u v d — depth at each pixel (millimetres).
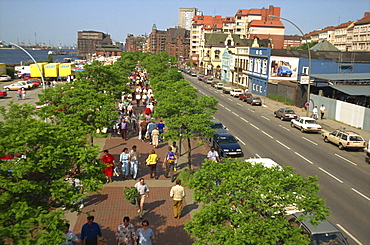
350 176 20062
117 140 26562
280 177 9125
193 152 24344
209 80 79312
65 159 8531
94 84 25000
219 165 10070
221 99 54438
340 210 15195
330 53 59250
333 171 20922
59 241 6812
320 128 31922
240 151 23000
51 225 6961
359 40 104688
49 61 123000
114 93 25922
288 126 35250
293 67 56688
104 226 12875
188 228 8734
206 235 8133
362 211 15156
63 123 16516
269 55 57094
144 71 92688
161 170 19688
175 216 13742
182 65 163375
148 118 29141
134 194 13344
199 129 17672
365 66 55344
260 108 47094
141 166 20375
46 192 8211
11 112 15336
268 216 8281
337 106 38656
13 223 7117
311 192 8781
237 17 140875
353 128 34938
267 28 127562
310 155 24469
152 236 10398
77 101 17844
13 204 7078
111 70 26344
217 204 8336
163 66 57875
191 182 9656
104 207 14562
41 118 16688
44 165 7938
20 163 7594
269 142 27969
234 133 30859
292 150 25703
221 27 149250
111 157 17609
